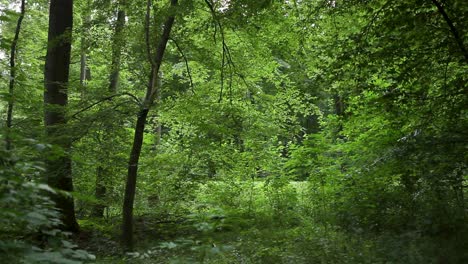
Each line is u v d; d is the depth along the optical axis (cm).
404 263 630
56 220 338
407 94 792
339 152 1259
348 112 899
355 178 1002
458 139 728
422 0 732
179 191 1183
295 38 1143
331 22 1012
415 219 812
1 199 288
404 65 777
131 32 1088
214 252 447
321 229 948
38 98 1027
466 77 796
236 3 983
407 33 755
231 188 1294
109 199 1173
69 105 997
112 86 1412
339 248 740
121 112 968
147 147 1323
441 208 766
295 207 1242
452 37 730
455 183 744
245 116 1195
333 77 841
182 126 1328
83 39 1222
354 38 823
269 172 1355
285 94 1316
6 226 328
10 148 343
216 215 848
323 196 1152
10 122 777
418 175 862
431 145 749
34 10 1438
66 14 1057
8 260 288
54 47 1023
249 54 1300
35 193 319
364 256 679
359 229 862
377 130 1050
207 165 1173
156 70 1023
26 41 1373
